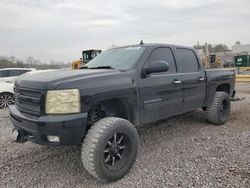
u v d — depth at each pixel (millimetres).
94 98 3324
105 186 3309
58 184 3387
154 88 4195
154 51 4465
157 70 3996
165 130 5609
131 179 3455
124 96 3699
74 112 3164
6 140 5234
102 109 3836
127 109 3863
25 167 3918
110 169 3365
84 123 3217
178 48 5074
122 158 3576
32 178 3566
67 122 3078
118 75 3727
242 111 7348
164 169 3689
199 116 6742
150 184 3291
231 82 6531
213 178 3361
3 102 9492
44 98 3170
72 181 3457
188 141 4859
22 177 3600
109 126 3346
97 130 3287
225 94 5984
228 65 36969
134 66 4051
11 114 3734
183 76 4867
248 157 3994
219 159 3959
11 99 9648
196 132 5414
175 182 3303
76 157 4250
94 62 4859
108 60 4578
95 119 3730
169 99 4520
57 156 4305
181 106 4875
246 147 4426
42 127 3109
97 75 3529
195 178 3383
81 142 3441
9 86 9633
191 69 5266
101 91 3398
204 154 4184
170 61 4762
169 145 4660
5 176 3637
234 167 3654
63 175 3635
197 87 5258
